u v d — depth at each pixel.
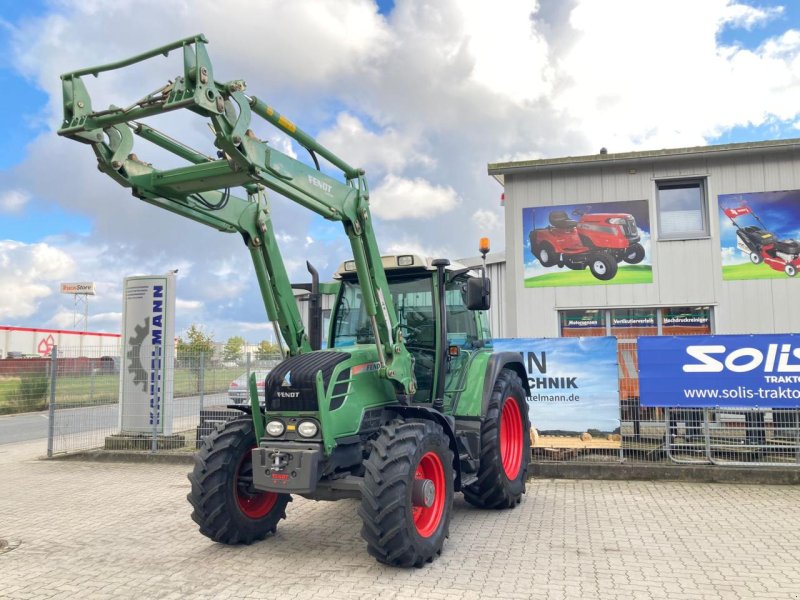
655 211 11.91
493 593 4.02
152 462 9.74
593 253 12.09
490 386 6.24
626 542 5.12
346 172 5.27
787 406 7.62
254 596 4.03
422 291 6.03
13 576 4.51
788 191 11.44
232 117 3.91
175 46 3.67
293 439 4.73
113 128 4.18
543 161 12.13
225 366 10.83
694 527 5.57
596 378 8.23
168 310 10.49
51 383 10.41
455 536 5.36
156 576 4.45
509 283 12.43
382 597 3.97
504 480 6.18
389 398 5.43
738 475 7.48
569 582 4.21
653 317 11.91
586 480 7.71
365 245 5.21
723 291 11.55
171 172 4.39
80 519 6.22
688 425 7.98
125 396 10.49
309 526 5.77
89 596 4.09
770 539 5.19
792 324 11.28
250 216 5.21
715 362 7.86
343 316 6.25
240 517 5.10
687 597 3.94
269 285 5.37
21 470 9.23
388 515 4.34
